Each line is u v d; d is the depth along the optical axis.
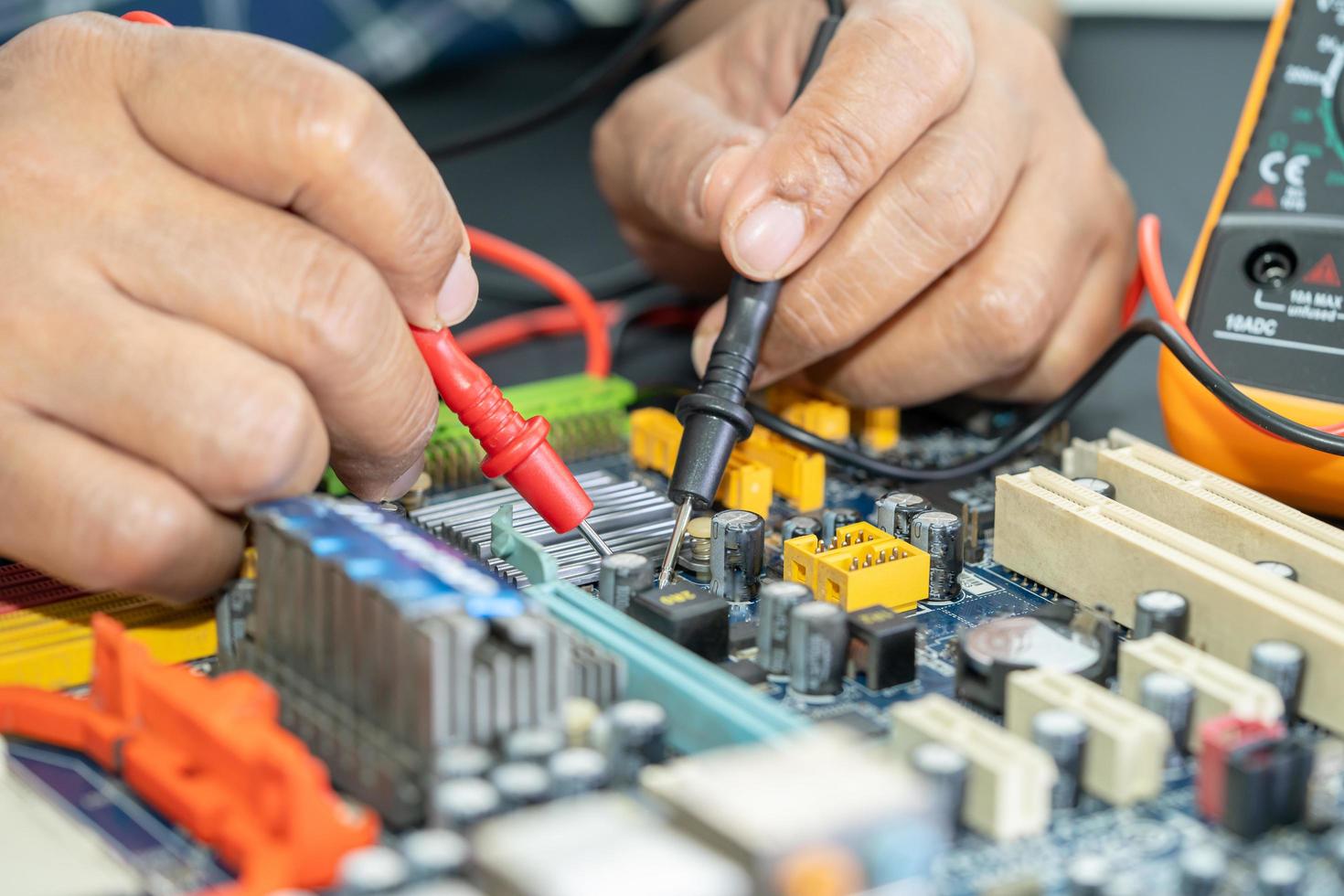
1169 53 2.75
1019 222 1.47
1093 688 0.92
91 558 0.98
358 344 1.02
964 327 1.42
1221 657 1.02
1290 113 1.39
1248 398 1.26
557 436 1.49
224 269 1.01
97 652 0.93
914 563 1.15
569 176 2.56
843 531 1.19
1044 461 1.47
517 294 2.00
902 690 1.02
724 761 0.78
